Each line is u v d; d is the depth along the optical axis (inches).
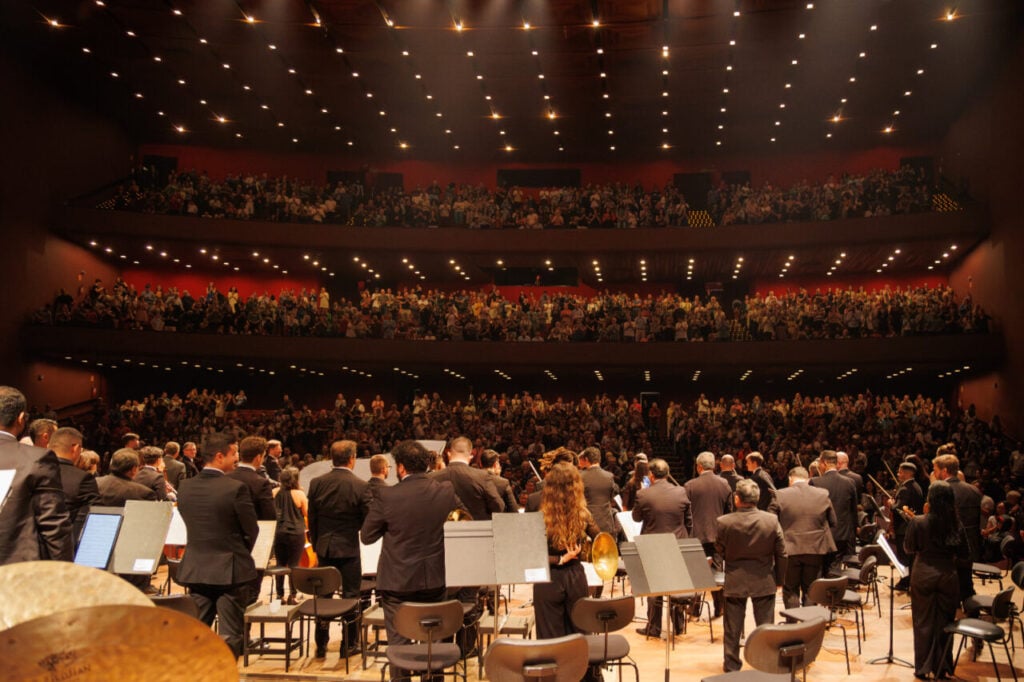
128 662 46.6
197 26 808.9
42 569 51.6
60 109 937.5
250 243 994.1
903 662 293.0
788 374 1013.8
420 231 1016.2
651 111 1013.2
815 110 998.4
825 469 406.0
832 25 783.7
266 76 927.7
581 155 1169.4
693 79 917.8
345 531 284.4
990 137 869.8
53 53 866.1
